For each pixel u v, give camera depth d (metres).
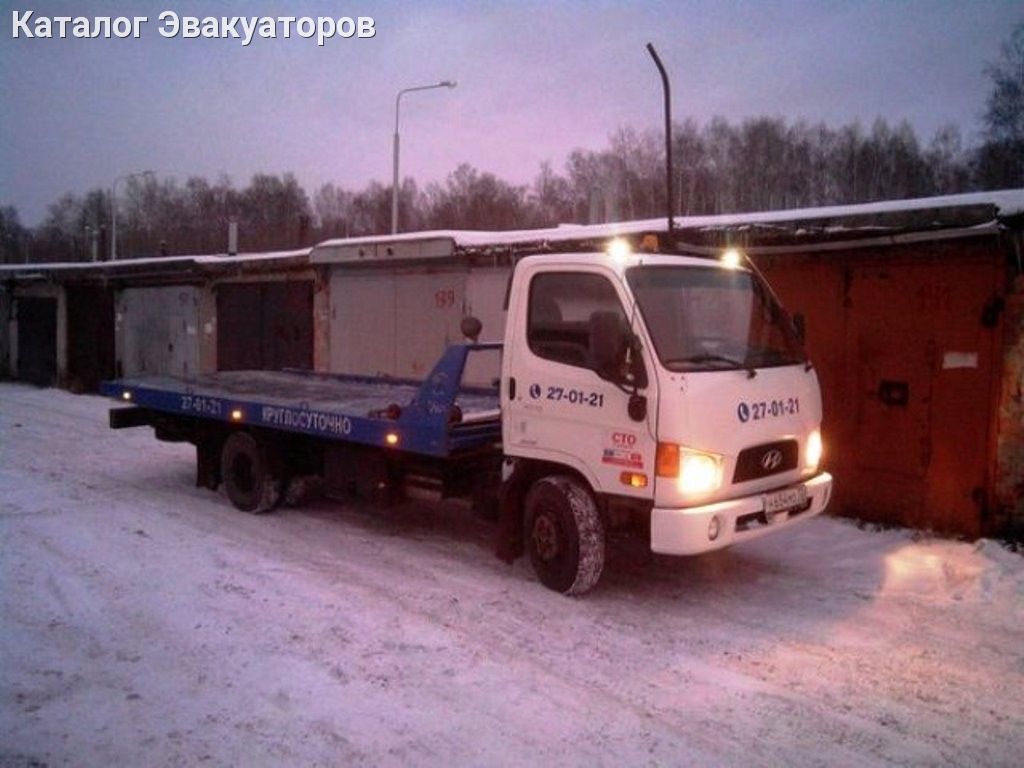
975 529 7.55
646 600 6.21
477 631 5.61
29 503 9.02
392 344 13.77
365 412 7.61
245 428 8.91
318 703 4.60
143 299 19.89
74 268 21.03
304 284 15.73
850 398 8.37
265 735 4.26
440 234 12.09
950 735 4.34
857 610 6.04
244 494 8.84
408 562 7.12
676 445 5.48
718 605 6.13
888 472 8.13
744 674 5.03
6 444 12.77
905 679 4.96
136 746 4.15
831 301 8.46
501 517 6.62
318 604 6.08
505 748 4.17
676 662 5.18
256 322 16.95
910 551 7.30
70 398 19.50
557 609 6.01
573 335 6.05
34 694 4.67
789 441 6.08
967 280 7.52
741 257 6.71
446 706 4.58
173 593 6.29
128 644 5.36
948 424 7.70
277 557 7.24
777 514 5.95
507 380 6.46
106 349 21.08
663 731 4.36
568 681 4.91
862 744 4.25
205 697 4.66
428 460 7.27
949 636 5.57
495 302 11.98
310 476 8.73
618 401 5.76
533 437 6.31
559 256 6.18
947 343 7.67
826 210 8.26
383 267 13.86
